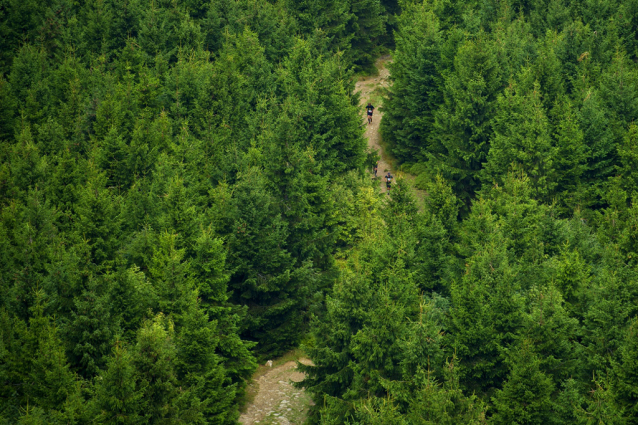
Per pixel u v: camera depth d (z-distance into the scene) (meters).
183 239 51.72
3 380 38.81
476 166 78.19
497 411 42.91
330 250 62.81
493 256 48.72
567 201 69.56
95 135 70.06
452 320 46.25
